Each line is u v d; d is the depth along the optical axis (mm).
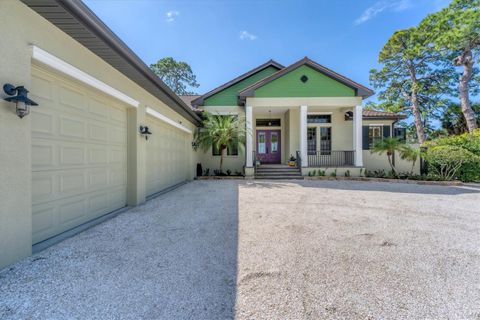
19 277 2488
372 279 2545
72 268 2711
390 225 4484
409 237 3848
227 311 2008
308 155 13766
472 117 16625
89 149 4516
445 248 3406
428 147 11906
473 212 5480
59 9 3070
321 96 11906
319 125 13891
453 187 9445
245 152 12250
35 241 3334
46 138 3520
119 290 2293
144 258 3008
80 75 3941
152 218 4867
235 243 3549
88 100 4480
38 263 2811
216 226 4367
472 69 17359
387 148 11539
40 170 3414
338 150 13570
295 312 2004
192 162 11812
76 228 4098
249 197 7184
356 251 3281
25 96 2795
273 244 3520
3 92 2684
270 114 14688
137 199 5984
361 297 2221
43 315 1927
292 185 9758
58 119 3748
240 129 12117
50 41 3365
